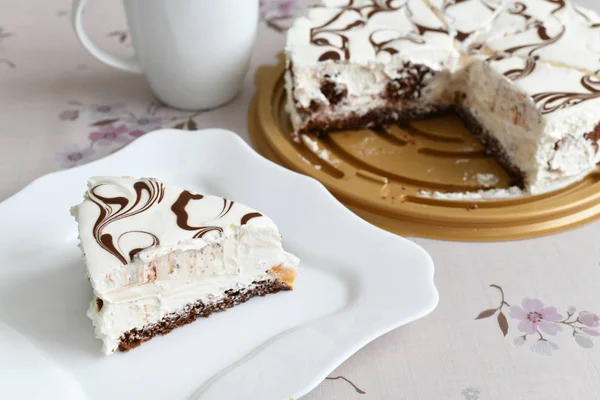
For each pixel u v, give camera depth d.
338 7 0.80
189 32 0.72
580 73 0.72
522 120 0.70
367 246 0.62
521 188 0.71
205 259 0.59
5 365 0.56
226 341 0.58
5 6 0.92
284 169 0.68
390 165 0.72
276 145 0.73
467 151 0.74
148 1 0.70
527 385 0.57
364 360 0.58
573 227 0.68
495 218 0.67
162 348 0.58
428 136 0.76
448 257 0.65
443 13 0.80
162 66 0.74
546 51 0.74
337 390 0.57
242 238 0.59
